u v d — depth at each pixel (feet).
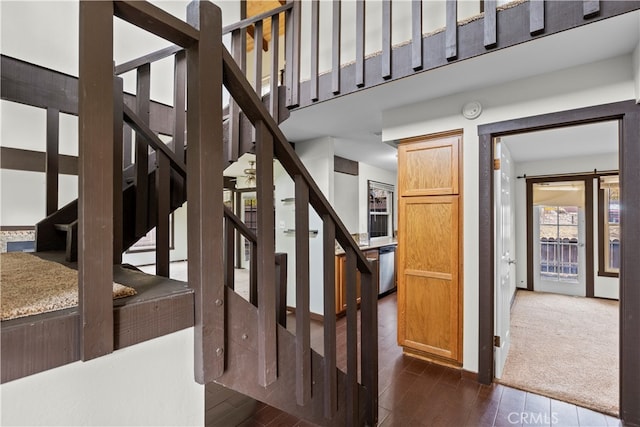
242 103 3.29
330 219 4.59
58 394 2.06
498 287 8.58
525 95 7.71
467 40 6.30
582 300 16.20
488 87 8.21
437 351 9.16
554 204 17.63
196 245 2.75
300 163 3.94
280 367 3.89
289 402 4.05
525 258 18.35
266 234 3.52
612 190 16.30
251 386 3.43
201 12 2.72
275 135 3.58
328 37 10.82
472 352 8.51
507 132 8.09
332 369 4.73
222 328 2.95
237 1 11.44
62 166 8.63
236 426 6.66
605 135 12.16
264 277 3.50
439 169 9.11
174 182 5.61
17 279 2.85
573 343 10.81
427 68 6.77
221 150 2.85
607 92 6.77
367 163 19.10
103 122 2.08
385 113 9.95
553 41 6.07
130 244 5.04
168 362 2.64
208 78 2.75
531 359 9.59
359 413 5.71
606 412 6.97
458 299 8.80
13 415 1.89
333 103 9.26
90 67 2.02
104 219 2.11
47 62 7.85
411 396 7.66
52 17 7.95
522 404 7.32
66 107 5.20
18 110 7.95
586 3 5.15
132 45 8.95
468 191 8.59
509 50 6.40
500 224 8.75
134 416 2.44
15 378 1.81
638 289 6.44
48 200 5.02
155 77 9.35
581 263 16.94
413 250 9.60
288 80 8.71
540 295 17.20
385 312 14.40
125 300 2.41
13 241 6.25
